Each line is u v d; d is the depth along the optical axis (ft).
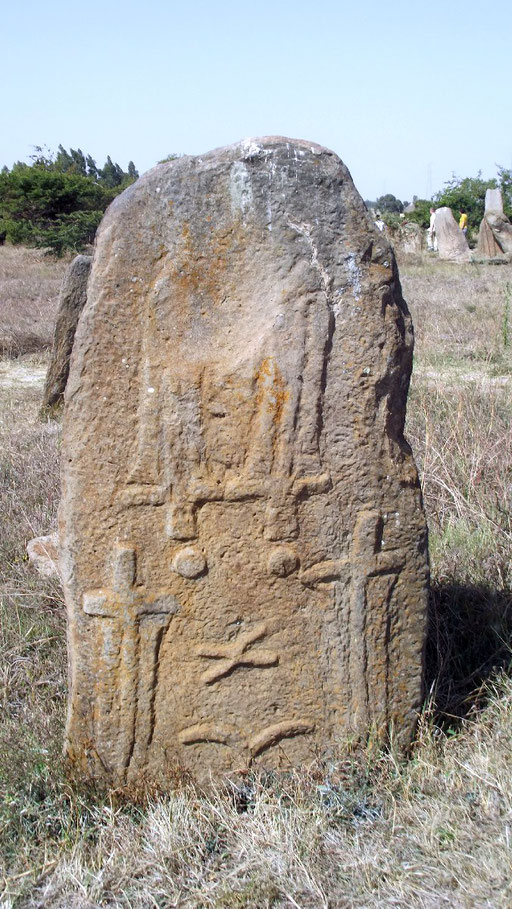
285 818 8.64
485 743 9.48
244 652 9.19
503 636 11.44
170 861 8.22
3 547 15.16
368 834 8.51
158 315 8.61
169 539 8.87
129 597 8.90
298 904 7.68
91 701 9.12
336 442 8.95
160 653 9.11
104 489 8.75
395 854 8.14
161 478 8.76
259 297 8.70
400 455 9.17
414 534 9.27
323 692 9.39
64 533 8.87
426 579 9.43
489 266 70.03
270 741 9.40
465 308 39.19
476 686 10.69
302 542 9.05
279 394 8.75
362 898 7.70
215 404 8.71
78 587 8.92
